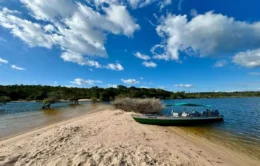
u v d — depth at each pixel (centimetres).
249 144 1020
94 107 4081
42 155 643
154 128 1406
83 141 841
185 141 1023
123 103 3005
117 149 695
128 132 1119
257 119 2102
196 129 1485
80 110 3297
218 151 870
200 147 916
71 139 871
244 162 736
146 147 779
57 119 2045
